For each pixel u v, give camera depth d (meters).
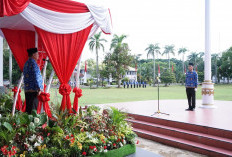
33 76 3.70
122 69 31.73
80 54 3.91
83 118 3.70
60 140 2.97
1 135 2.73
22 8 2.95
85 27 3.88
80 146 2.93
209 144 4.41
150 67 52.81
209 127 4.71
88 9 3.88
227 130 4.39
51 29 3.40
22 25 4.27
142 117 6.31
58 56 3.60
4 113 4.46
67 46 3.72
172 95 16.08
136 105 8.70
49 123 3.29
